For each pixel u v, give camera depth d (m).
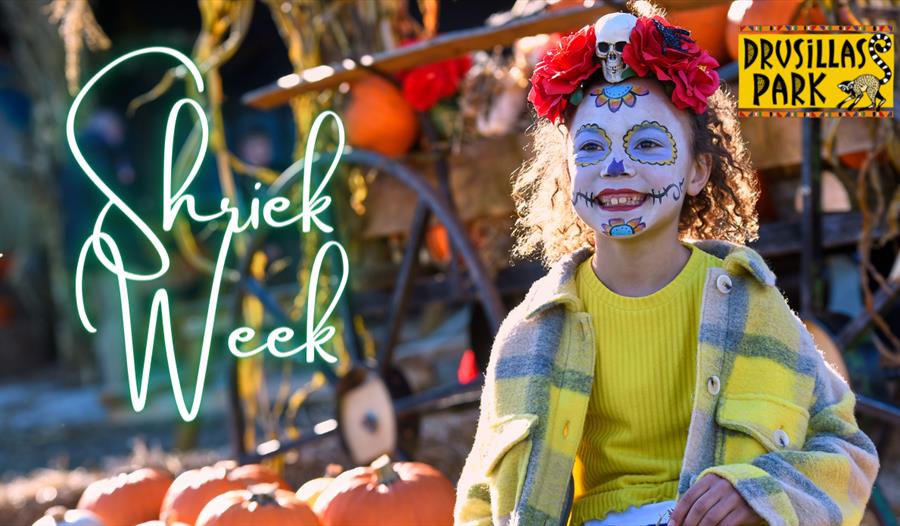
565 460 1.86
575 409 1.87
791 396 1.79
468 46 2.94
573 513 1.91
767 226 2.79
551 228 2.07
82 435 6.29
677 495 1.76
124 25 7.57
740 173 2.00
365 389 3.39
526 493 1.83
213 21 4.12
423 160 3.43
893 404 2.70
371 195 3.68
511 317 1.99
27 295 9.54
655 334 1.86
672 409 1.86
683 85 1.80
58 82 7.73
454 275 3.38
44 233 9.41
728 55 2.94
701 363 1.79
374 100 3.51
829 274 2.86
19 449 6.02
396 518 2.62
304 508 2.65
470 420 4.13
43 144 8.02
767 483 1.65
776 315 1.84
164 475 3.18
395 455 3.33
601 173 1.81
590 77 1.87
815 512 1.67
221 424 6.20
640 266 1.87
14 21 7.76
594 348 1.88
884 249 2.88
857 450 1.79
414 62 3.12
